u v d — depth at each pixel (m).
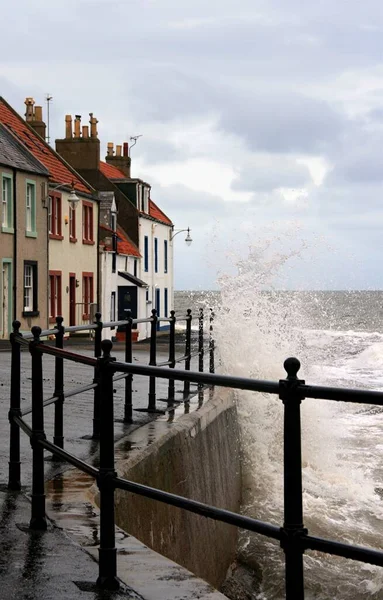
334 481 14.31
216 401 13.12
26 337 7.50
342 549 3.57
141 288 52.12
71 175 45.03
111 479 4.82
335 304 178.75
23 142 41.66
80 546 5.57
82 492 7.13
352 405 23.56
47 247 39.03
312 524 12.05
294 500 3.75
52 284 40.53
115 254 49.34
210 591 4.76
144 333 52.34
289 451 3.75
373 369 38.84
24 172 36.97
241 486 14.16
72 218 42.91
